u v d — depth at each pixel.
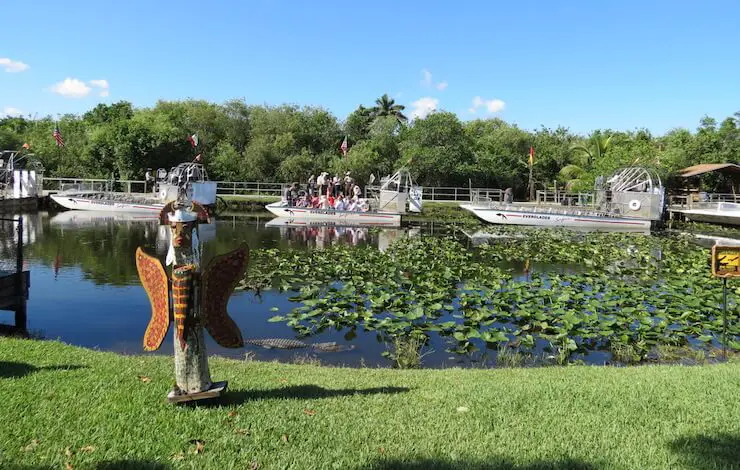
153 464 3.32
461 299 9.72
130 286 11.34
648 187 27.91
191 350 4.16
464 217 30.47
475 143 44.75
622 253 17.27
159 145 38.25
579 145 43.81
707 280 11.75
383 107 59.38
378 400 4.50
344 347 7.66
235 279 4.19
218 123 46.31
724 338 7.46
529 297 10.02
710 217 28.00
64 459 3.37
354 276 11.98
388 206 28.70
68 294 10.61
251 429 3.83
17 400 4.24
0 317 9.10
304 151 42.88
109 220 25.45
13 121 50.50
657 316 8.88
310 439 3.69
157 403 4.23
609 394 4.68
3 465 3.27
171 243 4.05
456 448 3.59
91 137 39.75
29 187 29.83
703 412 4.25
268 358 7.17
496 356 7.40
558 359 7.23
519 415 4.18
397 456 3.46
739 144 36.16
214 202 30.92
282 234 22.41
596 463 3.39
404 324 8.32
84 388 4.56
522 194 43.53
